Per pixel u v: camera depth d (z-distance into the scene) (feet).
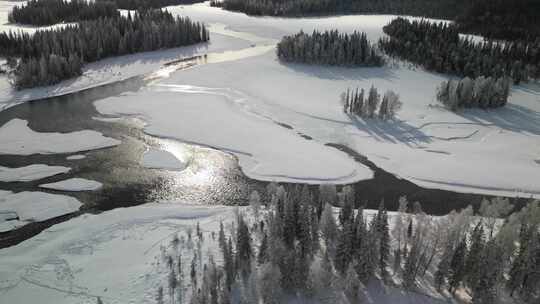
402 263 138.31
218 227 160.25
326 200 170.09
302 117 273.13
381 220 138.10
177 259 141.08
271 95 309.63
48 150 226.58
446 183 202.28
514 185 200.54
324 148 233.96
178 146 235.40
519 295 127.13
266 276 121.08
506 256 130.11
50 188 192.34
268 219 154.30
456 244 135.44
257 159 221.66
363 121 267.59
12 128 251.19
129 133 249.34
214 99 301.43
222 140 240.73
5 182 196.03
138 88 326.44
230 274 129.39
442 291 130.11
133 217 167.94
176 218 167.63
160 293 125.39
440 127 261.85
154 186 197.26
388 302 126.62
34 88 315.37
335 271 136.15
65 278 134.62
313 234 147.13
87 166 212.43
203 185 199.11
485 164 218.59
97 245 150.30
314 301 126.82
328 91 323.98
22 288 131.13
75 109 282.56
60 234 157.07
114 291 128.98
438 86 337.52
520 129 263.70
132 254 144.77
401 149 233.35
